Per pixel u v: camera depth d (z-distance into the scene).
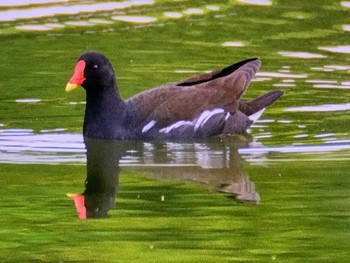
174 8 22.58
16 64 18.55
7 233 11.07
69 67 18.34
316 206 11.98
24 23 21.28
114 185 12.91
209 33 20.59
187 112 15.31
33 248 10.60
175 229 11.20
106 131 15.10
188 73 17.92
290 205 12.01
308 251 10.48
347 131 15.12
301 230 11.14
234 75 15.98
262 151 14.39
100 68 15.13
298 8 22.39
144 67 18.33
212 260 10.22
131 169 13.66
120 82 17.41
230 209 11.87
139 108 15.27
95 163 13.84
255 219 11.55
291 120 15.80
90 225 11.35
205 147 14.77
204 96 15.51
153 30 20.84
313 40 20.02
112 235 11.03
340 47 19.50
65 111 16.28
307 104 16.52
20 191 12.61
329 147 14.43
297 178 13.03
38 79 17.75
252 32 20.62
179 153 14.45
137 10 22.38
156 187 12.80
